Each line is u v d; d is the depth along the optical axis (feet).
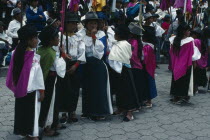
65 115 16.84
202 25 30.96
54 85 14.60
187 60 19.52
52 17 22.50
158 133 15.90
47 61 14.25
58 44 15.55
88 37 16.79
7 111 18.34
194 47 19.71
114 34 17.80
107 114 17.25
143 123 17.15
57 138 15.03
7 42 26.55
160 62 33.78
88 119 17.51
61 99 15.90
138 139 15.16
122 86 17.35
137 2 26.61
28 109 13.50
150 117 18.07
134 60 18.42
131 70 18.03
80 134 15.56
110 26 20.20
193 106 20.17
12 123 16.66
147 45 19.08
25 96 13.47
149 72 19.16
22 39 13.25
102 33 17.46
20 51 13.17
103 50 16.93
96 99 17.01
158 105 20.26
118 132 15.90
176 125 16.98
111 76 17.89
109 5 20.63
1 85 23.22
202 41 21.72
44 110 14.65
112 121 17.33
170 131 16.19
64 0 15.21
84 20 16.63
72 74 16.16
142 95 19.02
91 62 16.88
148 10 26.94
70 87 15.96
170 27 28.91
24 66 13.15
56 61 14.35
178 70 19.67
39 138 14.56
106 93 17.19
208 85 23.67
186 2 23.84
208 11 29.66
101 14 18.04
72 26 16.01
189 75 19.88
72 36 16.17
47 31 14.19
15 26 27.22
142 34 18.86
